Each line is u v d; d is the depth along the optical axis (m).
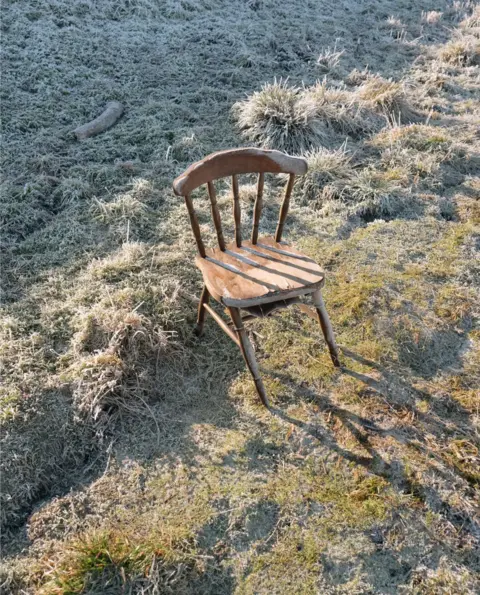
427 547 2.07
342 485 2.25
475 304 3.17
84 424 2.48
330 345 2.63
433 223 3.90
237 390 2.66
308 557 2.03
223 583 1.98
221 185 4.24
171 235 3.62
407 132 4.96
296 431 2.46
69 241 3.52
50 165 4.10
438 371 2.80
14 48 5.28
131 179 4.06
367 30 7.43
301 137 4.70
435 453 2.37
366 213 4.07
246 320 2.72
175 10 6.55
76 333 2.82
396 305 3.11
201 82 5.50
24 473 2.30
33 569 2.01
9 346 2.74
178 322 2.92
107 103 4.93
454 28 7.76
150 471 2.32
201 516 2.15
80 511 2.19
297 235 3.74
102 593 1.92
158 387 2.68
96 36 5.80
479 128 5.22
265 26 6.78
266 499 2.20
